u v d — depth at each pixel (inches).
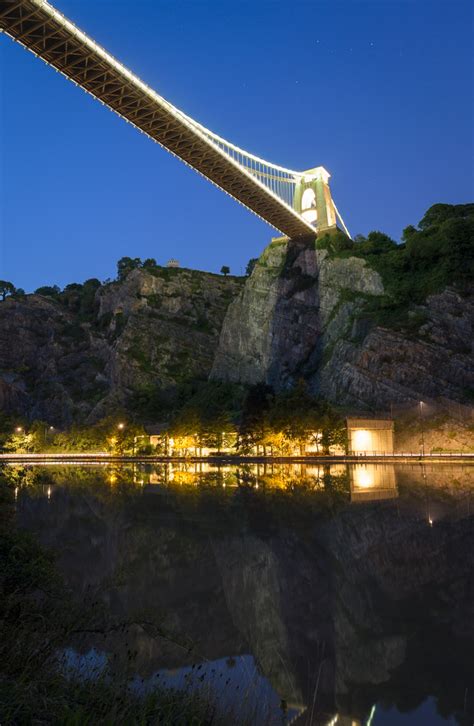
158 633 346.3
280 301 5880.9
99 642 381.4
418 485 1509.6
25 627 284.7
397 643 383.9
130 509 1098.1
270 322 5915.4
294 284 5807.1
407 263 4869.6
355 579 552.7
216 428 4116.6
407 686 318.3
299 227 5595.5
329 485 1574.8
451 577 546.3
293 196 6043.3
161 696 258.4
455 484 1517.0
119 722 219.0
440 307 4350.4
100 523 921.5
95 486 1689.2
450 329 4195.4
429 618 432.5
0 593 295.3
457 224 4522.6
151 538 784.3
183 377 7165.4
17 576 317.7
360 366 4367.6
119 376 7130.9
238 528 860.6
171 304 7800.2
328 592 511.8
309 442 3543.3
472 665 345.7
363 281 5098.4
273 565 619.2
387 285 4859.7
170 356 7337.6
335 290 5349.4
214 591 518.9
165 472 2431.1
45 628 299.1
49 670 253.6
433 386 3954.2
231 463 3193.9
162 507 1124.5
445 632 402.0
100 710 228.1
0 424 4020.7
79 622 322.7
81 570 596.4
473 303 4217.5
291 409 3666.3
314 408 3641.7
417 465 2536.9
